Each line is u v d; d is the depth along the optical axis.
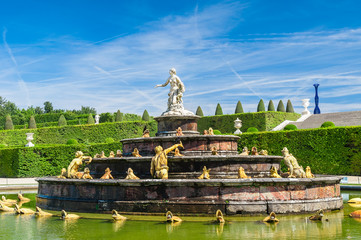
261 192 12.12
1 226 10.91
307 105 59.28
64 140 54.16
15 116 85.50
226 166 14.76
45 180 14.66
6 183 30.75
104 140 53.22
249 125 53.94
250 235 9.27
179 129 17.58
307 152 32.16
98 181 12.93
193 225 10.61
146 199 12.36
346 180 25.80
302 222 11.00
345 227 10.26
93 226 10.67
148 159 15.00
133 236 9.29
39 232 9.95
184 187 12.16
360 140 29.91
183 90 19.02
